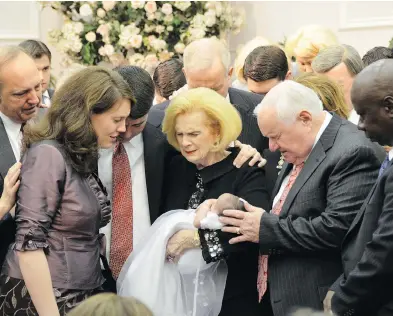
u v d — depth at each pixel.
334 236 2.67
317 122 2.82
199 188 3.12
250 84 3.95
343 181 2.70
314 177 2.77
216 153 3.05
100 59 5.78
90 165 2.75
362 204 2.64
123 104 2.77
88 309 1.66
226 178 3.04
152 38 5.60
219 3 5.64
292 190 2.81
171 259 3.00
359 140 2.74
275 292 2.81
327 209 2.71
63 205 2.69
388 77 2.46
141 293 2.94
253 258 3.03
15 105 3.01
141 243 3.06
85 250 2.75
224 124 2.93
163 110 3.44
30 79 2.99
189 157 3.00
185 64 3.48
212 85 3.42
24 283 2.71
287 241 2.73
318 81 3.21
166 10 5.53
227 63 3.49
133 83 3.01
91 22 5.71
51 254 2.69
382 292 2.46
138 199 3.21
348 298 2.49
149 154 3.23
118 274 3.16
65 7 5.76
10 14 6.45
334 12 6.06
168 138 3.07
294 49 4.47
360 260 2.48
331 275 2.76
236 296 3.00
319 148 2.79
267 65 3.88
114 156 3.20
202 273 2.97
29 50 4.12
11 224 2.93
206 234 2.87
